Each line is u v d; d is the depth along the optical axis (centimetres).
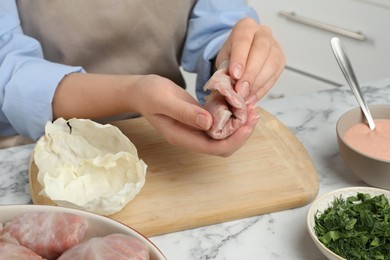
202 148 89
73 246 75
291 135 103
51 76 105
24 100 106
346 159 92
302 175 95
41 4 122
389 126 97
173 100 88
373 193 88
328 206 86
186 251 86
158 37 128
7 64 109
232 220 90
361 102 98
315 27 179
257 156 99
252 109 89
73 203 87
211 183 94
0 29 113
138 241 74
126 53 129
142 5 125
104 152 96
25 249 74
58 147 95
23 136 115
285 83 196
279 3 184
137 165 90
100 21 124
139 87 94
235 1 132
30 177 94
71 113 106
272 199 91
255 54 96
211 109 87
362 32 171
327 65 183
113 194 86
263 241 87
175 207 90
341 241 81
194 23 129
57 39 124
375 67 175
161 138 103
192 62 131
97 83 102
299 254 85
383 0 163
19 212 79
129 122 107
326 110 111
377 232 81
